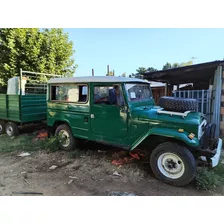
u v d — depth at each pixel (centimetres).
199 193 262
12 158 404
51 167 354
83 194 259
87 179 305
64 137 445
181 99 317
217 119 524
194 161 270
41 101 629
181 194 259
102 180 301
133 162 370
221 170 321
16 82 666
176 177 281
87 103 376
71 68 1186
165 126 294
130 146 333
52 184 288
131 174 320
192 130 275
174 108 312
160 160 297
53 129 471
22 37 905
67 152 431
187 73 616
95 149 450
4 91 975
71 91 404
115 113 342
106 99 351
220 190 268
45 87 783
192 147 283
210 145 294
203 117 338
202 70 562
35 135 600
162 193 262
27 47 920
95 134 374
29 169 345
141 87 390
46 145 462
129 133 331
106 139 360
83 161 381
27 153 433
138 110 327
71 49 1131
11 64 915
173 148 280
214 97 536
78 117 397
